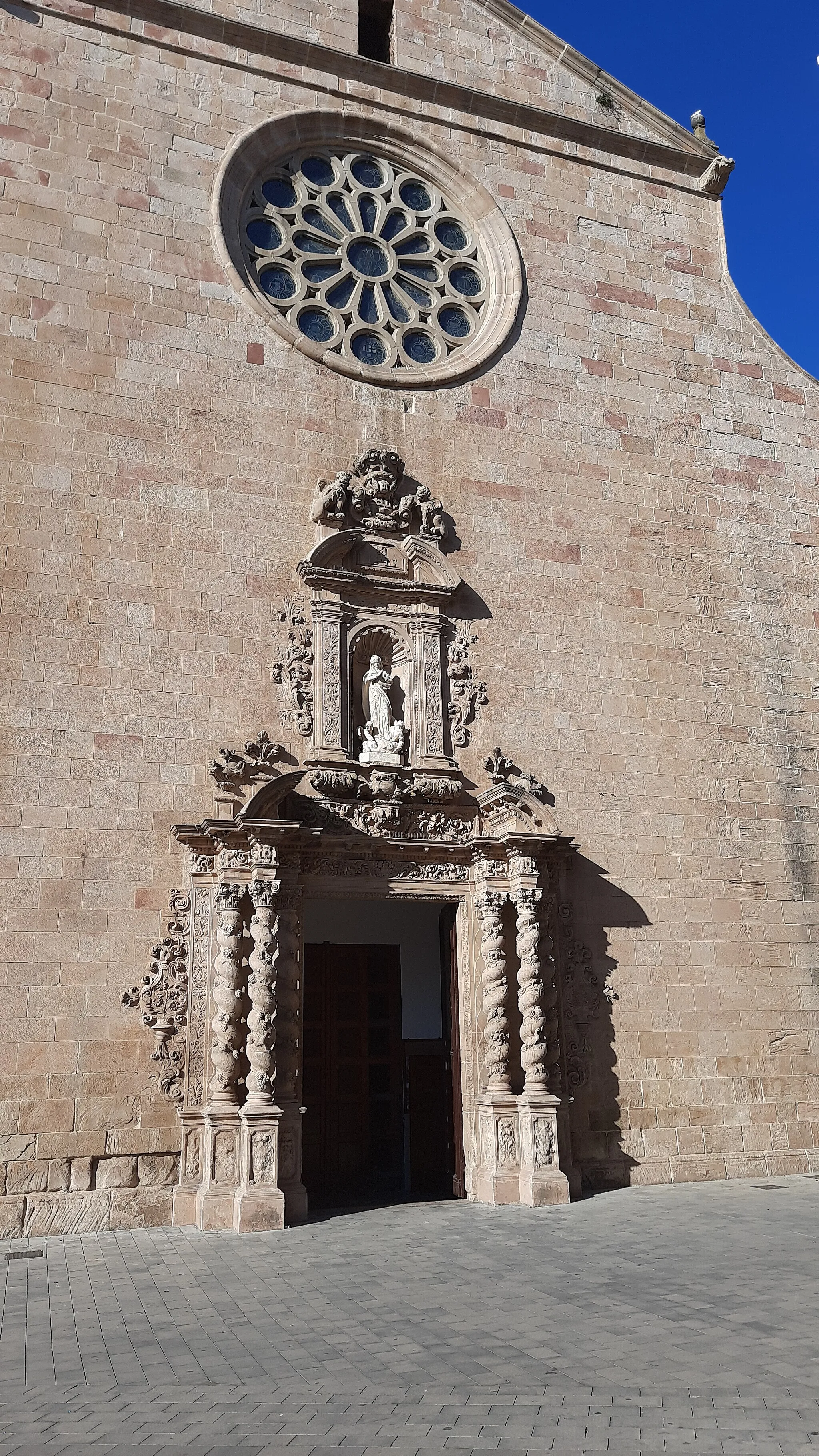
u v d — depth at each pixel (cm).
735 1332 820
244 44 1898
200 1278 1055
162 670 1533
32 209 1634
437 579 1744
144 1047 1394
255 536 1650
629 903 1745
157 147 1761
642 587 1920
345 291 1914
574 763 1773
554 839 1600
